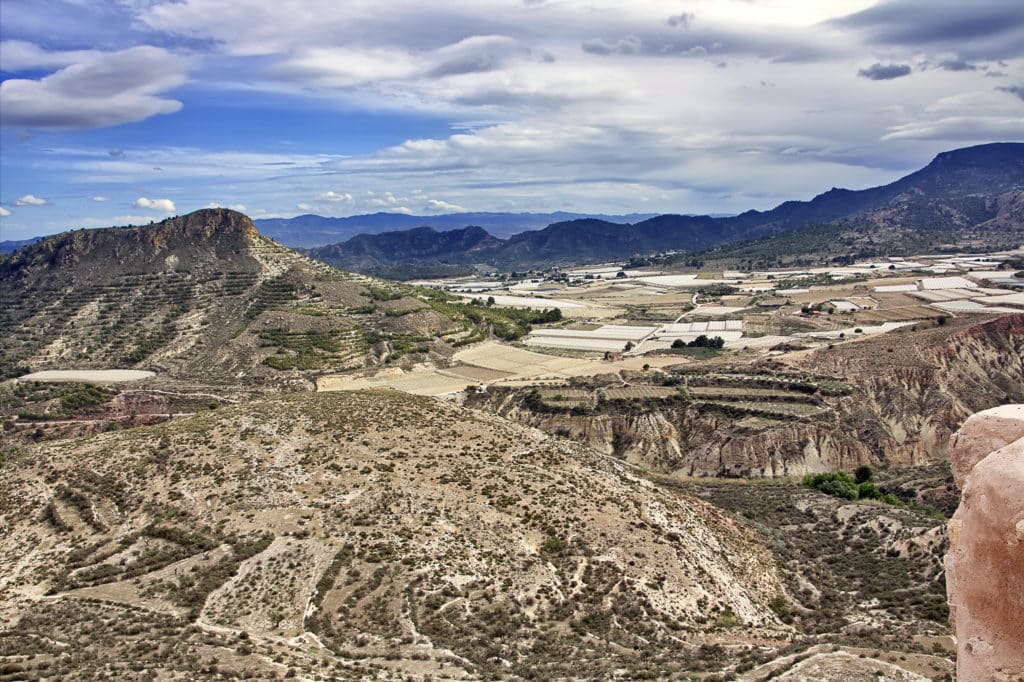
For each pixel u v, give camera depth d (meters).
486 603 54.59
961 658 15.23
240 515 67.00
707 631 53.72
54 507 70.75
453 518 66.19
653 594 56.34
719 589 59.28
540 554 61.25
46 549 64.00
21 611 53.62
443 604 54.12
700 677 42.31
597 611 54.44
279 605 54.06
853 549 74.88
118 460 78.06
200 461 77.31
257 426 84.31
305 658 44.97
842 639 50.25
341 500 69.25
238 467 76.06
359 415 87.56
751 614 57.75
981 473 15.44
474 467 76.88
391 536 62.41
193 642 46.97
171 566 59.62
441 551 60.31
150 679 39.28
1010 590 14.65
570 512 67.38
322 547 60.62
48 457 79.94
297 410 88.69
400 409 90.69
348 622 51.94
